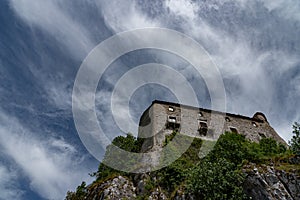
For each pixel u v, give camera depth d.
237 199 20.11
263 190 20.48
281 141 39.69
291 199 19.67
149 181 26.84
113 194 25.66
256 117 43.50
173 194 23.50
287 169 21.41
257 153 26.06
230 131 38.06
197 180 21.61
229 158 24.86
